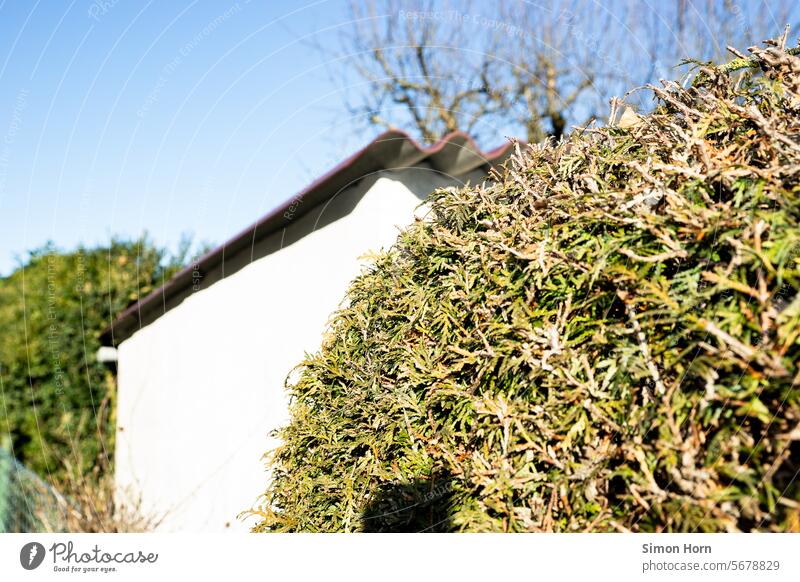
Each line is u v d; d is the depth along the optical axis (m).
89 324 7.95
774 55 1.91
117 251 8.16
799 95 1.82
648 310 1.70
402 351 2.73
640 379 1.66
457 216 2.67
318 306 4.40
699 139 1.83
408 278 2.91
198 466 5.73
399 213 4.03
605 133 2.29
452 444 2.27
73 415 7.60
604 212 1.86
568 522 1.76
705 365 1.48
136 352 7.49
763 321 1.44
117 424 7.61
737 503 1.43
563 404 1.80
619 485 1.71
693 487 1.45
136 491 6.74
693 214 1.66
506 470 1.89
